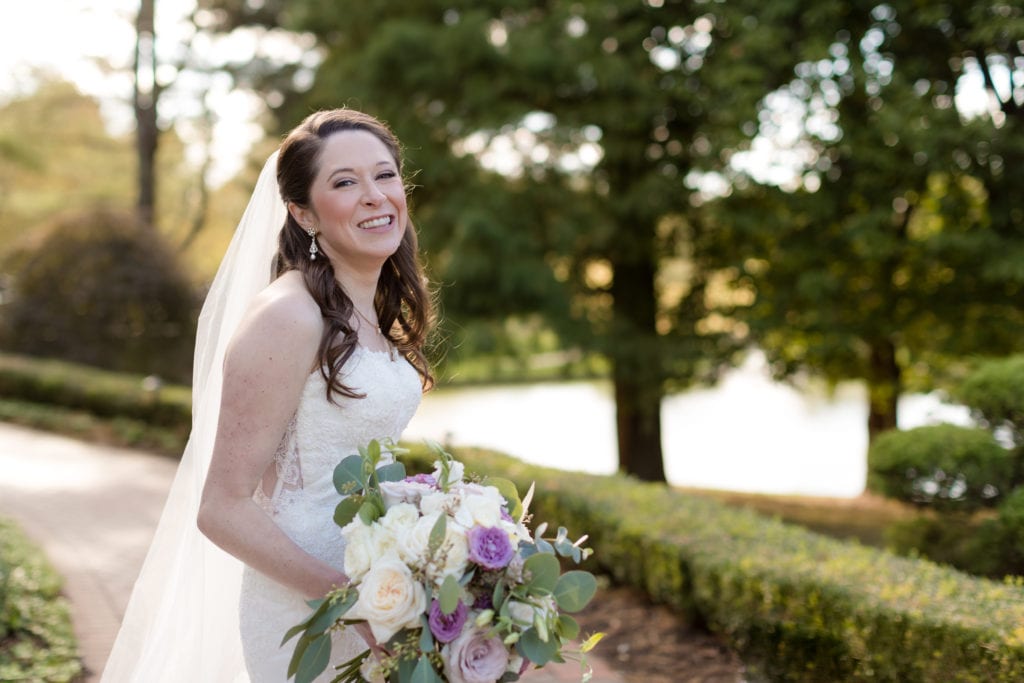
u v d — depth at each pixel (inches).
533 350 493.4
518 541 77.3
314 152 83.8
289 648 84.7
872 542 376.2
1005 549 221.0
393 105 493.7
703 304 540.1
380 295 96.7
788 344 515.8
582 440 786.2
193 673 94.6
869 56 448.8
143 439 470.3
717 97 466.6
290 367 78.1
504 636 74.0
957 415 260.2
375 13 519.2
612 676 174.6
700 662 179.2
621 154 484.4
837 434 823.1
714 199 484.7
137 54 801.6
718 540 196.2
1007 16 401.7
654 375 502.0
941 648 137.6
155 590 99.8
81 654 176.7
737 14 453.4
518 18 516.1
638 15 499.8
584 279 533.3
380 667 74.7
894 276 489.1
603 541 224.5
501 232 459.5
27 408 538.3
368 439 84.7
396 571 71.4
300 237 86.7
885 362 525.0
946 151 418.9
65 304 617.9
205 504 76.7
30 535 270.5
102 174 1005.8
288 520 83.0
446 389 1263.5
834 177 472.7
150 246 636.1
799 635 160.4
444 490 78.6
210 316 101.0
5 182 1011.9
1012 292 458.0
